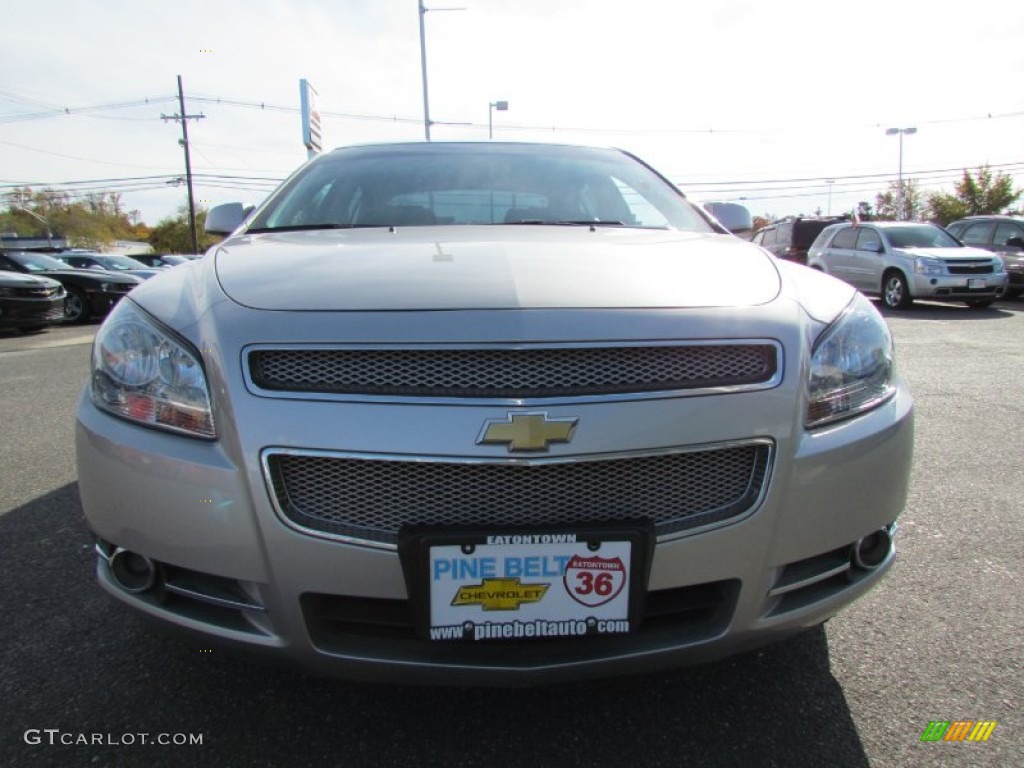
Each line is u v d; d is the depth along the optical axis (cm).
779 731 169
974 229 1411
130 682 186
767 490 148
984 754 161
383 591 140
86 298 1248
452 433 136
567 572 139
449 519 139
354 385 140
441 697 180
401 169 279
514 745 164
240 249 200
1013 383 564
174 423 150
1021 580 242
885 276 1231
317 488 141
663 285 161
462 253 181
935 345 769
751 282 171
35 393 557
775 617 155
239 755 160
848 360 165
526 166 285
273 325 146
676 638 149
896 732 169
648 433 140
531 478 139
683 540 144
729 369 149
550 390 139
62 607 223
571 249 190
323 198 262
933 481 338
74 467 362
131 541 153
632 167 303
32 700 179
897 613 221
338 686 184
